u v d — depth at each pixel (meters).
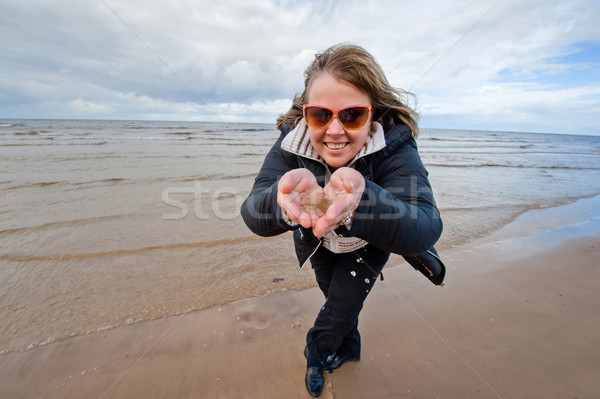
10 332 2.42
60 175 8.19
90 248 3.85
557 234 4.66
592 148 37.12
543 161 16.58
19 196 6.12
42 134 24.42
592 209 6.27
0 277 3.18
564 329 2.47
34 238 4.12
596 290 3.05
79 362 2.15
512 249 4.05
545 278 3.29
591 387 1.93
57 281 3.12
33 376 2.04
